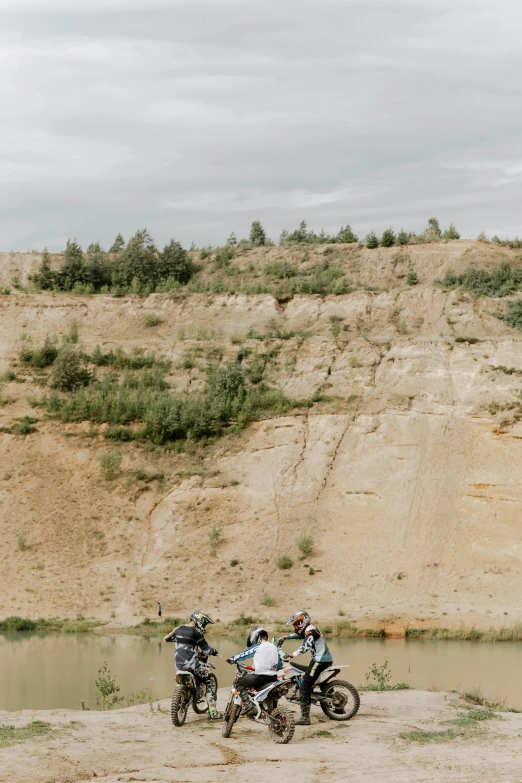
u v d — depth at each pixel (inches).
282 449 2295.8
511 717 653.3
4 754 497.0
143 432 2407.7
